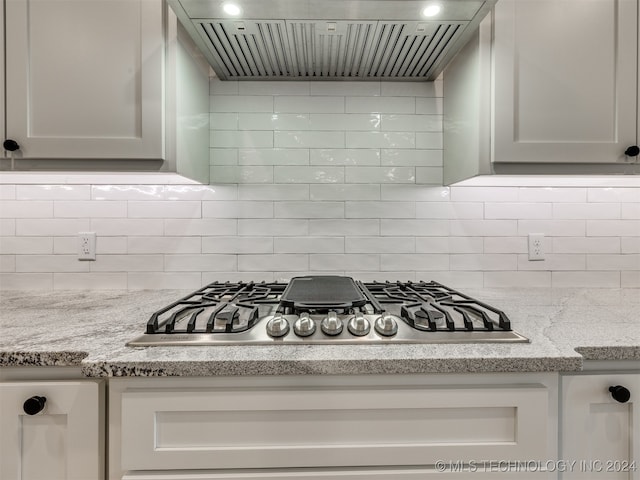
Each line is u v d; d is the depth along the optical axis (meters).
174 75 1.03
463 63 1.15
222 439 0.68
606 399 0.73
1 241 1.31
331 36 1.04
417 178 1.36
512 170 1.05
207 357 0.67
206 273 1.35
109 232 1.33
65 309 1.04
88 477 0.70
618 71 1.03
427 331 0.77
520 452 0.68
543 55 1.02
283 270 1.36
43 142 0.99
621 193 1.35
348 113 1.36
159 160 1.02
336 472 0.68
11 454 0.70
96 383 0.70
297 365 0.66
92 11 1.00
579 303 1.12
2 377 0.72
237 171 1.35
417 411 0.69
